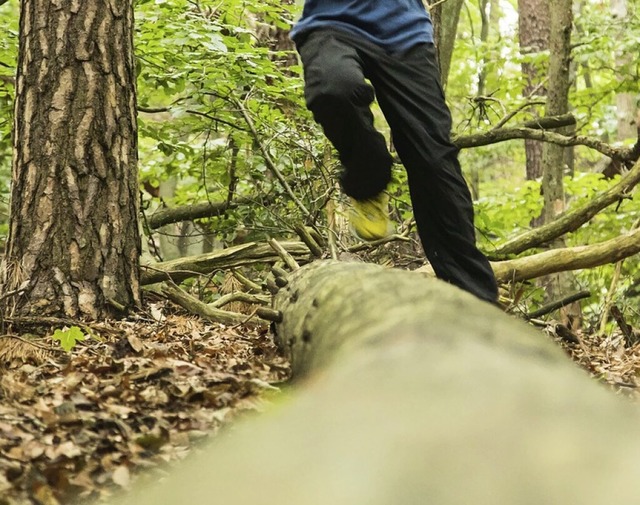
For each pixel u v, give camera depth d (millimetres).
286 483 819
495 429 825
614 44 12188
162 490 952
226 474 876
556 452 785
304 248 6633
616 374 4473
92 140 5961
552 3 10148
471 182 21453
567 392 919
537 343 1355
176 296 6148
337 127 4125
